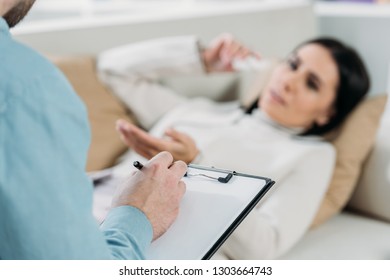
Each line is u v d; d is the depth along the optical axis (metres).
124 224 0.64
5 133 0.48
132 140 1.11
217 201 0.73
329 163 1.28
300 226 1.15
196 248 0.67
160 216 0.68
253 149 1.29
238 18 1.97
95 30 1.66
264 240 1.08
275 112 1.43
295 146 1.30
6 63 0.49
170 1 2.30
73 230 0.51
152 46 1.61
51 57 1.51
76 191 0.51
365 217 1.42
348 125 1.43
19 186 0.48
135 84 1.61
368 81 1.48
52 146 0.49
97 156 1.43
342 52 1.42
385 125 1.52
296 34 2.12
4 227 0.50
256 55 1.59
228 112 1.56
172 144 1.11
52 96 0.49
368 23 2.10
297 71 1.42
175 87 1.83
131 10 2.21
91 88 1.50
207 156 1.24
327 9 2.22
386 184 1.36
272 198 1.18
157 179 0.69
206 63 1.62
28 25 1.65
